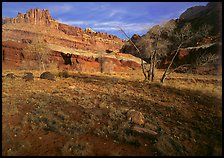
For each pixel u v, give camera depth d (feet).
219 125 35.29
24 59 211.41
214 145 29.17
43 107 40.96
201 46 166.71
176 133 33.42
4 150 26.40
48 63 219.20
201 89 58.23
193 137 32.27
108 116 38.52
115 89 61.57
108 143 29.48
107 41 538.47
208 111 42.16
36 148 27.50
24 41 260.83
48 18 521.24
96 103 45.24
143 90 61.11
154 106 45.57
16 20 475.31
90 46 467.93
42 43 232.94
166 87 63.31
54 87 61.57
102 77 92.27
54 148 27.63
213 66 108.78
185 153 27.91
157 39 78.13
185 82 79.71
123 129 33.17
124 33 80.69
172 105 46.32
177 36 79.82
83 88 61.26
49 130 32.12
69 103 44.45
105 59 228.02
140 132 32.27
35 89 56.90
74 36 508.94
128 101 48.52
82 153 26.45
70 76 95.04
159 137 30.96
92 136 31.12
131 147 28.84
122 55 265.13
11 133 30.27
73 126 33.45
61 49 252.42
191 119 39.01
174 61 172.04
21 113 37.63
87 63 225.15
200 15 247.70
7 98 44.60
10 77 76.54
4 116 35.24
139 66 241.76
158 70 159.63
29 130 31.73
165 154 27.37
